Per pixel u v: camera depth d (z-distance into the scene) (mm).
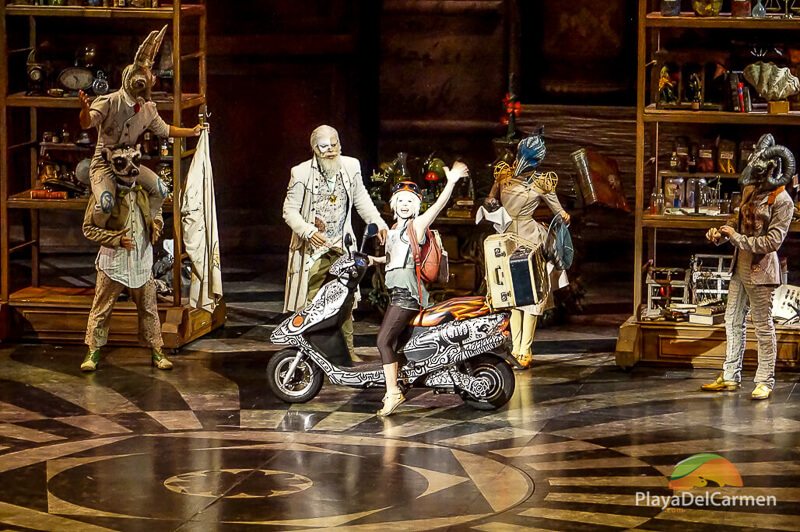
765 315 12742
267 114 19547
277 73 19453
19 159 17844
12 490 10148
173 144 15062
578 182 15523
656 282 14477
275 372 12656
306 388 12703
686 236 17703
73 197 15156
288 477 10500
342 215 13859
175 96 14672
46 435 11633
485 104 18844
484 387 12242
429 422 12086
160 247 15852
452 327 12203
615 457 10984
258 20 19375
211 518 9523
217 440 11523
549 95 19031
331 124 19547
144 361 14250
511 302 12227
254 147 19609
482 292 15781
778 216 12531
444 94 18859
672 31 15438
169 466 10773
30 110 16219
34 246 15781
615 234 18625
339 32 19375
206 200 15000
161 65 15156
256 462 10891
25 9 14641
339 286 12578
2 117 14844
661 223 14133
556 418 12180
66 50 16359
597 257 18688
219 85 19453
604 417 12188
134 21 17000
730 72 14133
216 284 15172
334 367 12508
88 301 14953
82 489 10180
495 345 12164
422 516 9555
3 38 14734
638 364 14125
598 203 15320
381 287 16203
